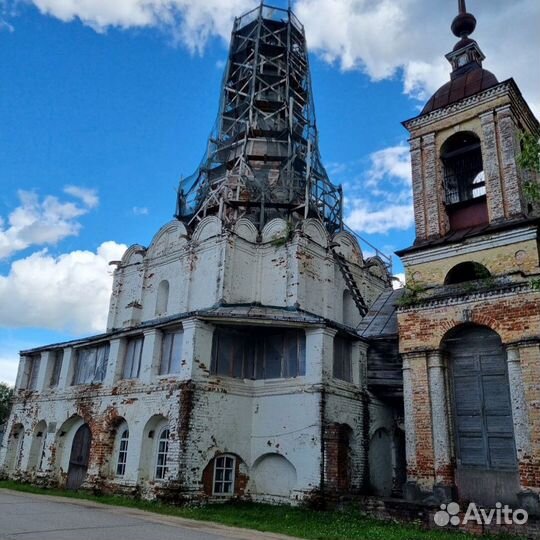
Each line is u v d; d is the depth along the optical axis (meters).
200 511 15.89
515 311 15.38
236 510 16.67
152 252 27.25
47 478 22.91
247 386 20.00
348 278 26.48
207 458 17.81
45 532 10.78
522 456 14.27
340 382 19.72
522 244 16.17
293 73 34.41
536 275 15.46
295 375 19.56
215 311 20.00
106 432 20.72
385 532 13.23
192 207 30.02
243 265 24.23
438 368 16.50
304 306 23.47
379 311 22.92
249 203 27.08
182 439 17.28
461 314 16.42
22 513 13.80
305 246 24.42
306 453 17.92
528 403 14.35
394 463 21.69
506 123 18.14
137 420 19.53
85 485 20.38
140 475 18.62
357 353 21.09
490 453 15.34
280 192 28.17
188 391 17.86
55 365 26.50
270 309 22.94
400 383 20.52
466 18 22.20
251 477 19.14
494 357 16.02
